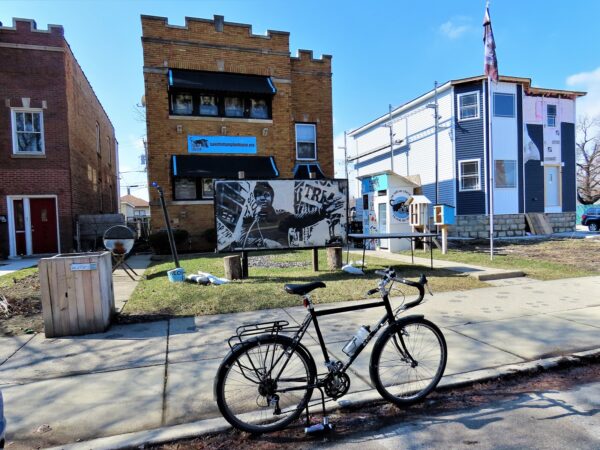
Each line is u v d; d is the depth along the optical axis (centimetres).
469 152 1989
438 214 1298
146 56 1568
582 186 4112
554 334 491
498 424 309
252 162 1670
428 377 360
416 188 1393
